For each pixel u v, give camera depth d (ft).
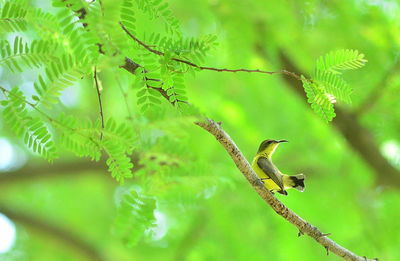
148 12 15.19
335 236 47.85
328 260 47.03
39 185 66.39
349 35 39.50
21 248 62.18
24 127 13.47
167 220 48.75
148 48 14.07
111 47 11.85
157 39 14.49
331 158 51.98
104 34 11.68
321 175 51.85
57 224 63.10
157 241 48.49
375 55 38.75
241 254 45.37
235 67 32.19
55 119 13.47
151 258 48.49
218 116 44.73
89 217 65.46
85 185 67.77
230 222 45.55
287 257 47.52
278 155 50.85
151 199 15.19
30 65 13.25
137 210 15.11
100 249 61.77
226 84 45.68
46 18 15.76
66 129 13.46
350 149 48.16
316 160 51.55
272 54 38.50
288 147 50.52
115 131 13.34
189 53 13.96
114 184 64.80
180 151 13.93
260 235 46.44
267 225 46.65
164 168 15.62
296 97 43.73
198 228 46.96
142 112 13.79
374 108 41.78
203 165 16.99
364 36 39.29
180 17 37.60
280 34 37.52
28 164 61.00
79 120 13.48
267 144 31.73
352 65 14.49
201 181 17.02
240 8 32.07
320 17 39.29
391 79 38.73
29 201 66.49
